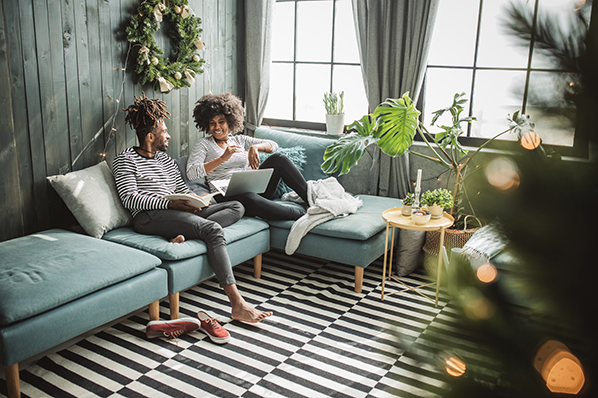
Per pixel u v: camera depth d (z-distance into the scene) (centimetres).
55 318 184
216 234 248
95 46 280
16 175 250
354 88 389
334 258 281
